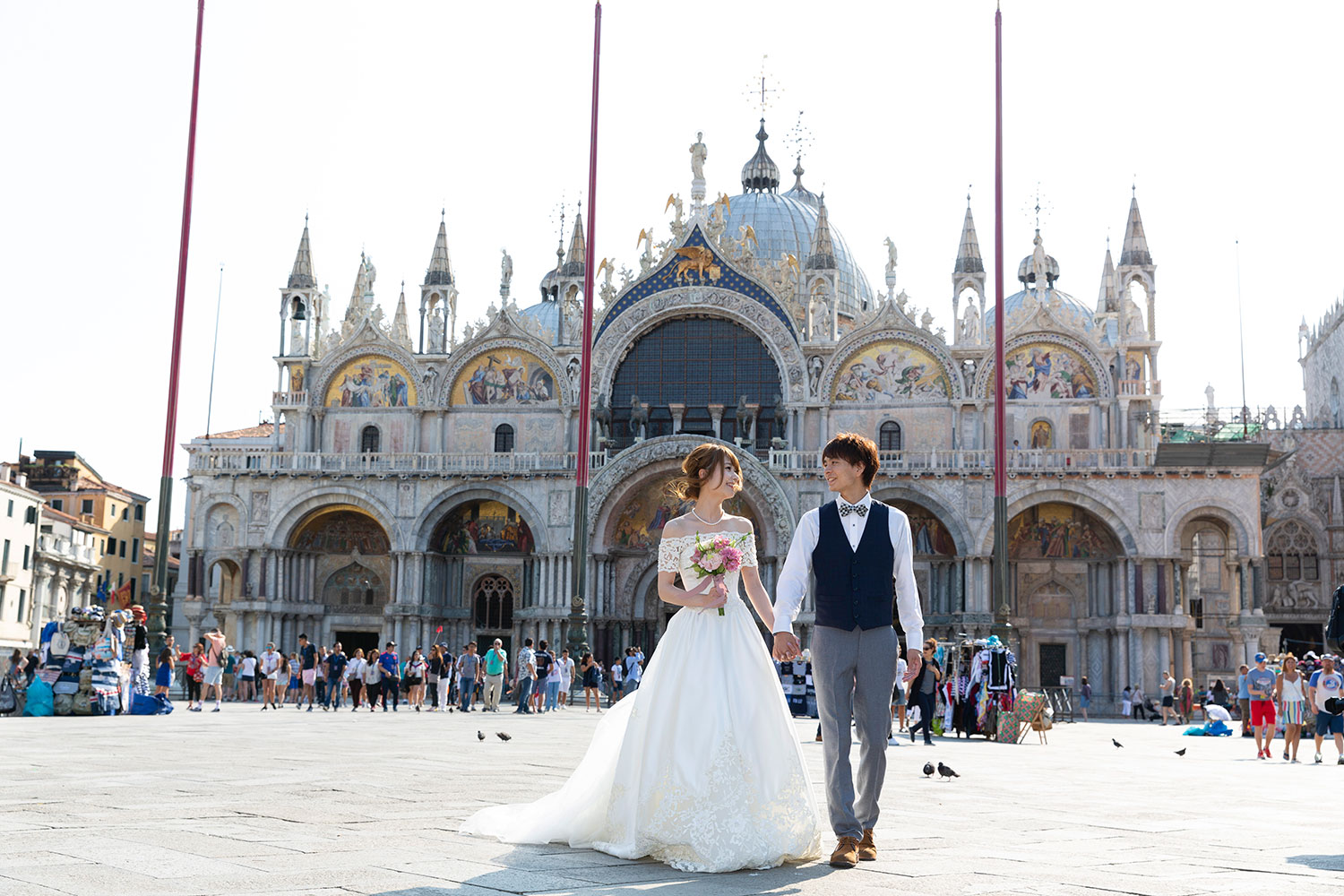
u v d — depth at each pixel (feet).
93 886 25.62
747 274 268.00
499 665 176.45
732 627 34.63
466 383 274.77
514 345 272.72
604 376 268.21
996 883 29.30
